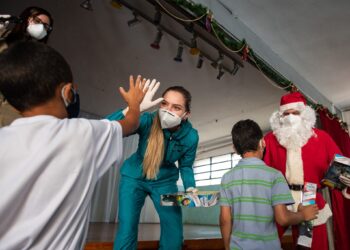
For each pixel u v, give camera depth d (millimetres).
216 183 7094
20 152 516
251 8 2748
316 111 3928
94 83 4469
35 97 580
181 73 4066
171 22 2980
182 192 1312
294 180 1646
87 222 593
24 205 498
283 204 1085
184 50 3480
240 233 1089
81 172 564
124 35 3246
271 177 1146
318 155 1695
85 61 3828
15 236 474
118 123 741
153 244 2184
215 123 6133
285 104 1854
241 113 5531
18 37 1235
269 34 3129
